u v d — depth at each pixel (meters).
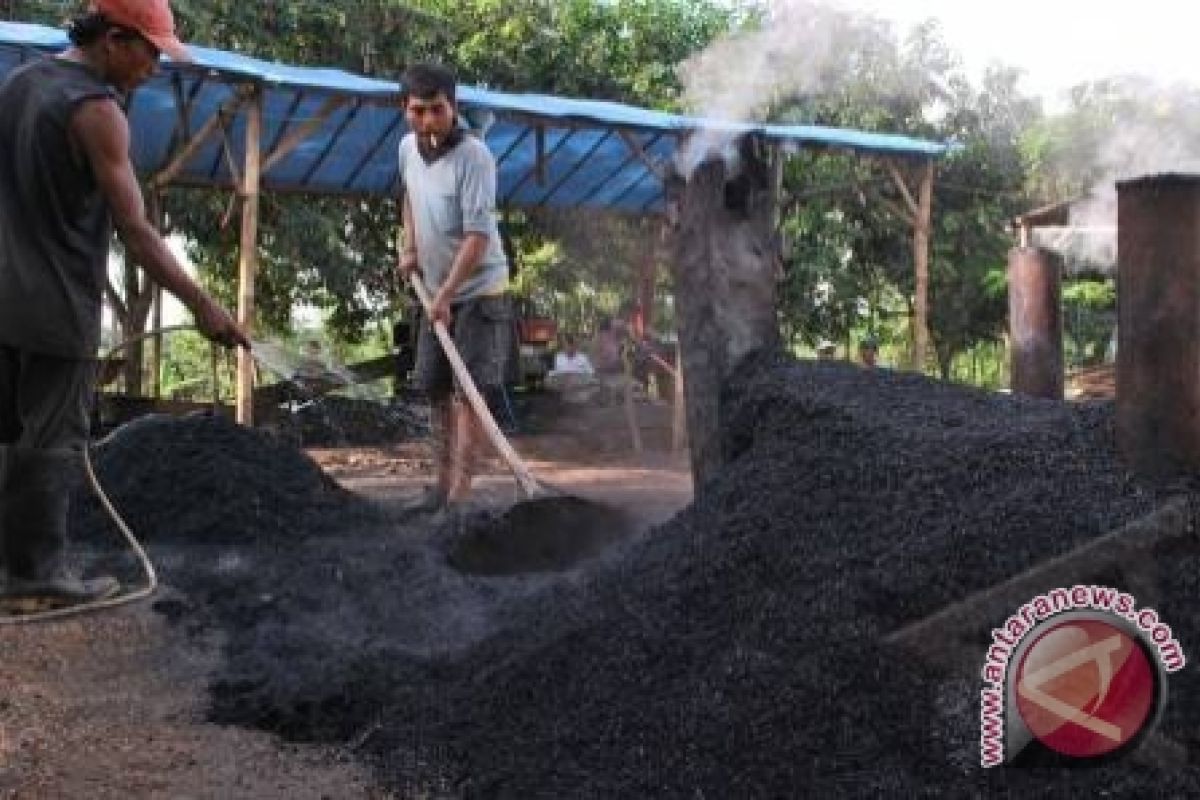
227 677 3.22
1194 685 2.11
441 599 3.85
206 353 14.12
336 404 10.48
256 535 4.66
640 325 12.44
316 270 13.51
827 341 14.62
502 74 13.53
